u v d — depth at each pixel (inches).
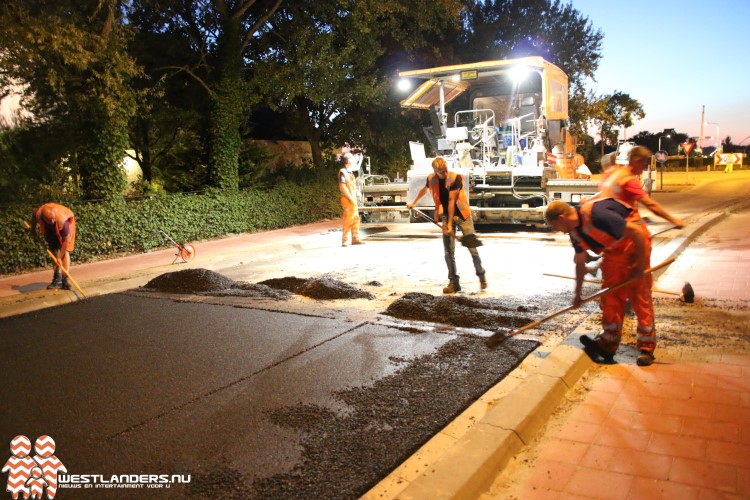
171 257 450.9
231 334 223.9
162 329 235.0
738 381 163.2
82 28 422.9
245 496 115.0
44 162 502.9
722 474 118.3
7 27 358.0
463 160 468.4
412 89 534.9
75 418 154.4
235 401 161.3
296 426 144.5
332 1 593.6
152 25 573.0
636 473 120.9
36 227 313.7
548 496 115.0
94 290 316.5
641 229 173.3
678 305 245.1
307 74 584.7
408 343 205.0
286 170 762.2
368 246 464.4
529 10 987.3
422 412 149.3
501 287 287.9
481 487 116.8
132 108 453.7
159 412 156.0
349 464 125.6
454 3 674.8
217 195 555.5
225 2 567.2
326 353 197.9
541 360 183.2
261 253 453.1
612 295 180.7
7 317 267.7
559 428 142.6
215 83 568.4
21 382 182.1
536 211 458.3
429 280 313.3
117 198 462.0
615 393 160.2
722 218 589.6
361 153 830.5
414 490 110.8
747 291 264.7
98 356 204.5
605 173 241.3
